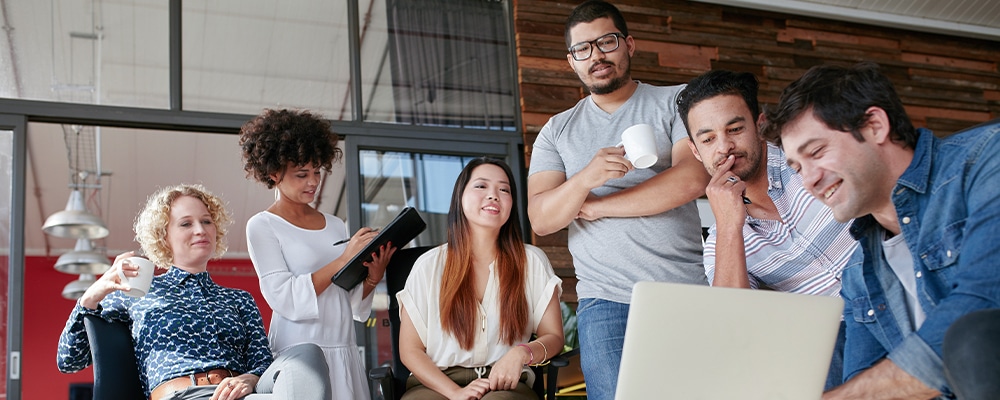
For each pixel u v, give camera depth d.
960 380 1.41
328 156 2.97
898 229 1.80
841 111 1.69
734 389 1.61
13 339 3.57
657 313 1.59
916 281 1.70
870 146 1.69
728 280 2.21
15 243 3.67
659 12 4.94
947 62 5.55
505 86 4.58
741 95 2.35
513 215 2.64
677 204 2.39
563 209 2.44
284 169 2.87
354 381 2.76
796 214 2.37
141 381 2.41
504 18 4.68
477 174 2.61
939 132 5.38
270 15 4.34
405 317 2.54
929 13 5.44
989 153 1.57
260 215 2.83
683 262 2.44
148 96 4.06
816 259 2.37
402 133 4.33
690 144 2.42
